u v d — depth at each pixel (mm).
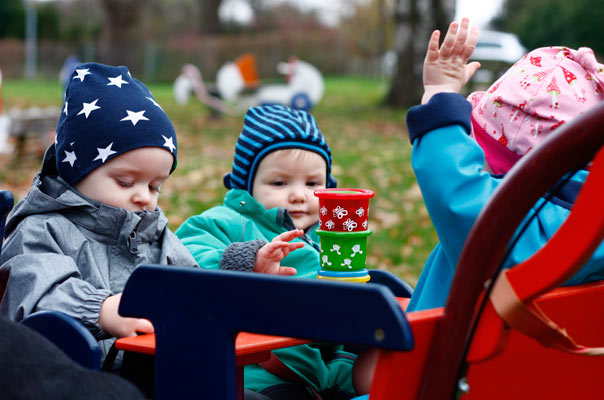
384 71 34125
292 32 40188
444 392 1130
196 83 16125
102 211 1888
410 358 1116
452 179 1406
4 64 35531
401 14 17984
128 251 1919
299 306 1169
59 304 1642
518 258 1438
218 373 1260
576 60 1718
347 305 1118
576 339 1396
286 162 2469
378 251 5324
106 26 20719
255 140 2490
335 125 14797
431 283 1689
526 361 1324
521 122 1652
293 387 2039
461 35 1529
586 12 25234
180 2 43000
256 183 2518
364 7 42406
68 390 979
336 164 9312
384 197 7285
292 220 2447
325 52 37219
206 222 2385
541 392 1368
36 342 1129
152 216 1962
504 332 1123
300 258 2371
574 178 1557
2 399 970
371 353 2047
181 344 1294
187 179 7992
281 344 1393
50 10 40938
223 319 1250
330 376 2205
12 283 1720
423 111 1449
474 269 1088
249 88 15945
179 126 14508
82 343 1466
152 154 1915
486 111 1717
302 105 14984
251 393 1766
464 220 1397
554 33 26359
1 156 9438
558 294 1315
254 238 2396
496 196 1062
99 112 1903
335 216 1765
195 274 1276
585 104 1627
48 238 1817
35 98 21234
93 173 1906
